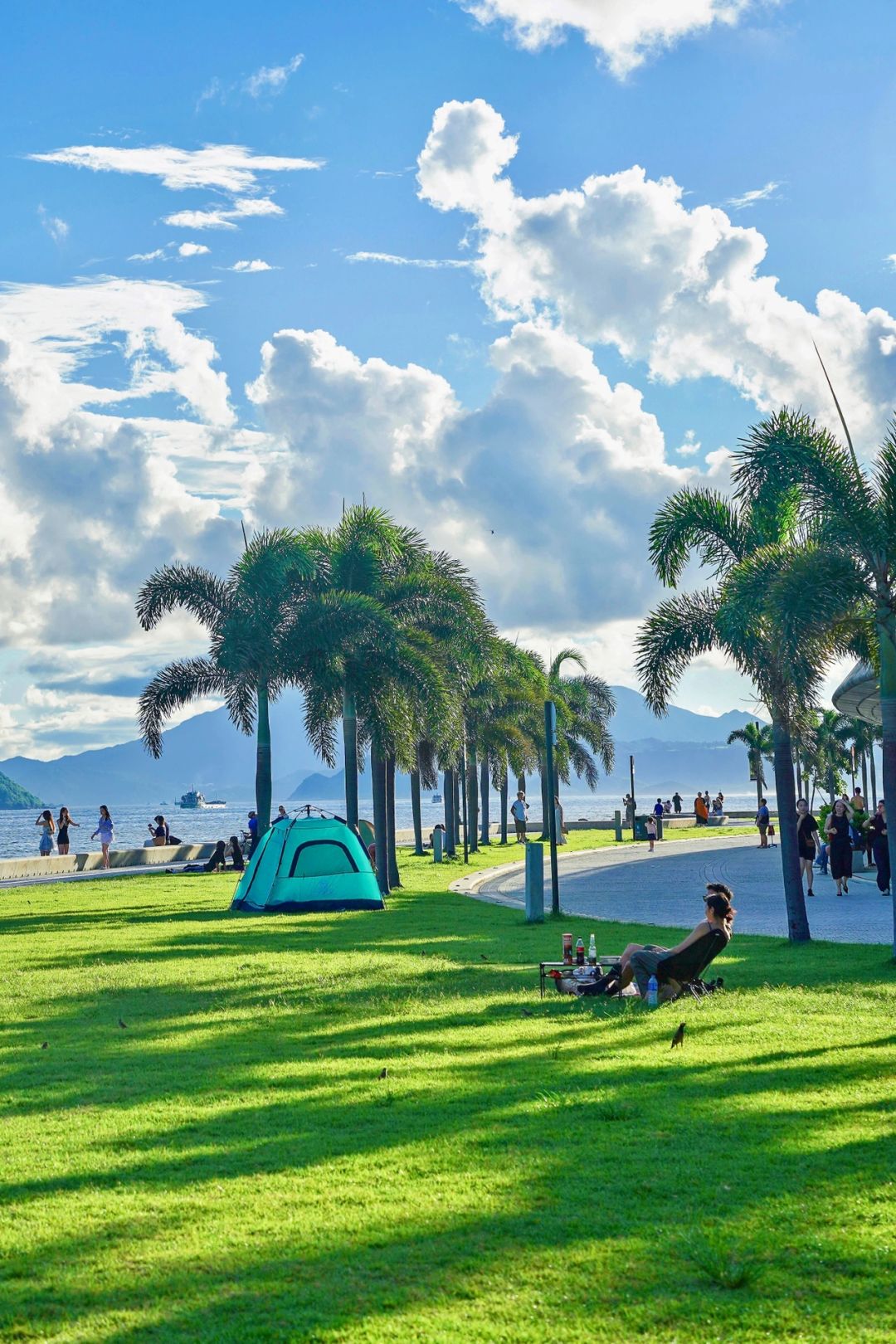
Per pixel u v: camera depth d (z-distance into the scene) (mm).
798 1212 5629
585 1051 9727
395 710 30844
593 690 71000
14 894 31656
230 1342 4441
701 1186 6078
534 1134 7117
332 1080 8812
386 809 32500
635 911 24797
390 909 25812
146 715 31766
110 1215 5855
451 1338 4402
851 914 23484
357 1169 6516
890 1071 8688
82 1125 7637
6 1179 6508
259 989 13906
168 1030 11219
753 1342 4355
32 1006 12906
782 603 16078
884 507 16031
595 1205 5824
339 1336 4445
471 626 33500
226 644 29156
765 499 18016
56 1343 4465
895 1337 4348
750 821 86562
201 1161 6773
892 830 15883
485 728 51250
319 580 31734
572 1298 4742
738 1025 10789
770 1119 7344
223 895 30297
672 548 19656
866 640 18203
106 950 18344
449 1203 5902
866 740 79438
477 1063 9312
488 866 41688
